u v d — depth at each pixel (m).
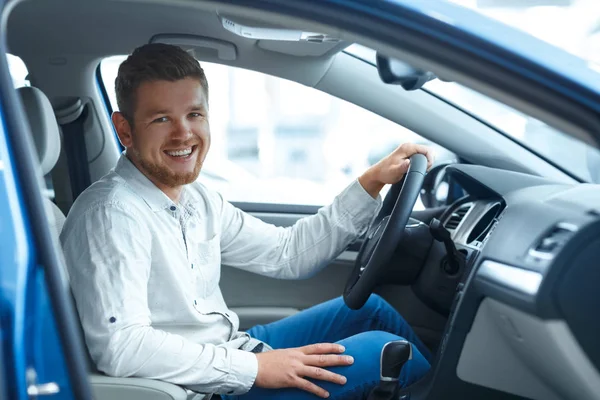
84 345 1.47
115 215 1.52
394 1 0.98
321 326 1.97
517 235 1.34
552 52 1.01
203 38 2.03
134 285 1.49
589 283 1.15
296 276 2.05
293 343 1.96
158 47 1.59
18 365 0.78
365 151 4.23
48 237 0.84
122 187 1.58
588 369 1.18
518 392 1.42
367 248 1.87
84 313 1.46
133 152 1.62
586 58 1.03
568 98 0.99
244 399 1.65
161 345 1.47
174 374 1.47
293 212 2.60
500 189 1.86
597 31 3.61
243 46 2.06
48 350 0.84
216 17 1.88
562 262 1.16
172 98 1.58
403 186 1.76
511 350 1.39
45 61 2.23
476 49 0.98
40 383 0.81
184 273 1.64
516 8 3.29
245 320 2.40
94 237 1.49
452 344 1.44
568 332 1.17
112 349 1.42
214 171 4.18
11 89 0.85
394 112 2.23
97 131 2.38
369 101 2.23
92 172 2.41
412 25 0.98
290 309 2.43
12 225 0.81
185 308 1.62
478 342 1.42
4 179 0.82
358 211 2.01
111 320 1.44
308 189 2.97
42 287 0.83
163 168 1.61
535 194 1.53
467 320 1.41
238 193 2.83
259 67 2.17
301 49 2.04
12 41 2.12
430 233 1.94
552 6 3.58
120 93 1.60
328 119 4.71
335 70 2.18
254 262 2.02
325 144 4.65
